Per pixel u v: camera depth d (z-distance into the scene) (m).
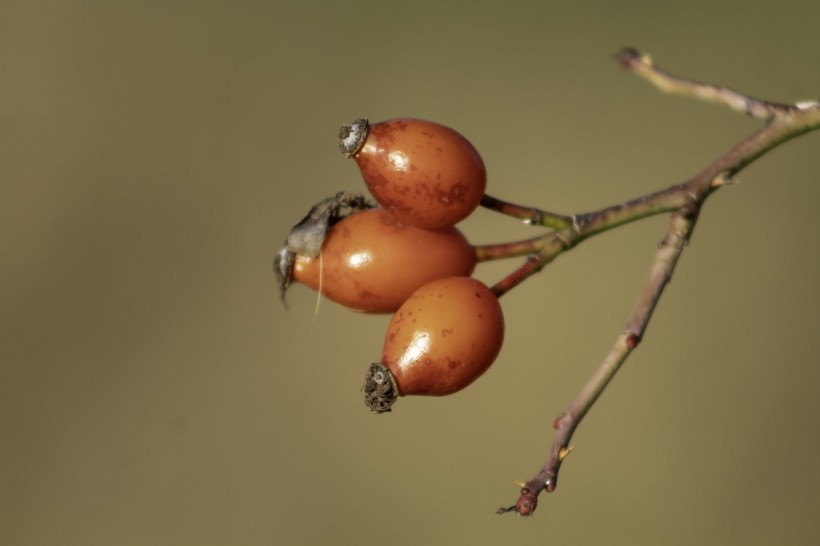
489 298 0.39
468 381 0.39
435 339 0.39
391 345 0.39
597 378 0.39
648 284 0.39
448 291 0.39
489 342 0.39
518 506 0.38
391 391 0.39
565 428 0.38
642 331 0.39
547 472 0.38
